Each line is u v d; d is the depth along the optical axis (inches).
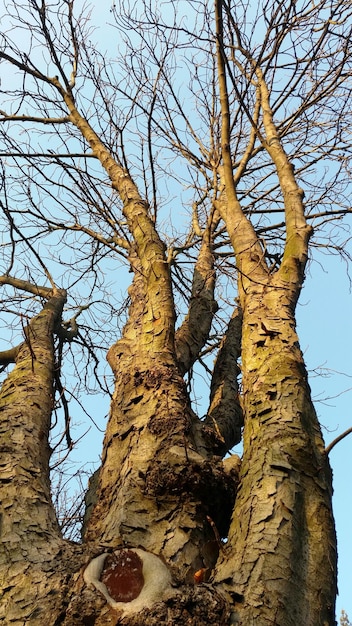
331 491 84.7
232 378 163.2
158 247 149.5
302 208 134.3
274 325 109.1
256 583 71.2
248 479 84.8
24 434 109.6
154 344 126.1
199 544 88.8
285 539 75.0
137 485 95.3
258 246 132.3
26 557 81.6
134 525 88.3
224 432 141.5
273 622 67.4
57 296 185.6
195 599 70.4
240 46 164.6
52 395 131.5
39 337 156.2
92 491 125.1
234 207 143.9
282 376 98.3
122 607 70.4
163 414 106.7
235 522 81.5
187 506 92.6
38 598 74.7
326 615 70.4
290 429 88.7
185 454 96.1
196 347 160.2
